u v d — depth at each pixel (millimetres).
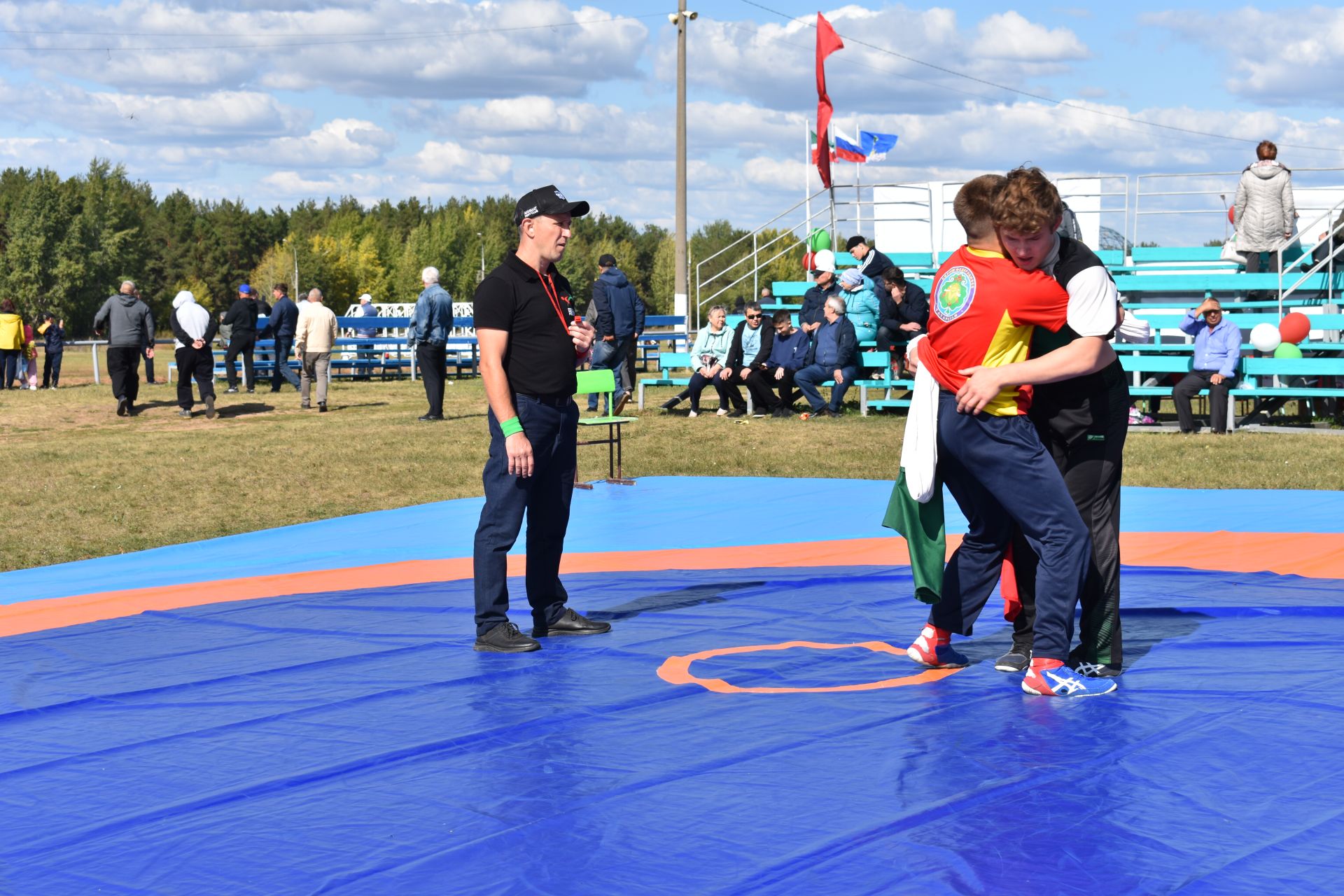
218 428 17281
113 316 18859
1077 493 4332
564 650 5160
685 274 28906
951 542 7996
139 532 10422
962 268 4164
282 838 3113
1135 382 15945
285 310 22828
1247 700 4070
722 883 2752
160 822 3256
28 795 3508
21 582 8211
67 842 3131
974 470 4250
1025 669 4562
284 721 4199
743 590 6465
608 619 5824
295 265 103875
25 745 4020
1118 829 2994
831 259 17297
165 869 2934
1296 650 4754
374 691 4562
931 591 4555
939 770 3473
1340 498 9758
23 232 110812
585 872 2834
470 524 10055
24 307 109688
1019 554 4547
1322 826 2975
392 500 11750
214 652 5379
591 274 138000
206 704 4461
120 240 115500
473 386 24625
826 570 7043
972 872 2768
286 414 18984
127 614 6453
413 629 5742
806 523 9359
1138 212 20219
